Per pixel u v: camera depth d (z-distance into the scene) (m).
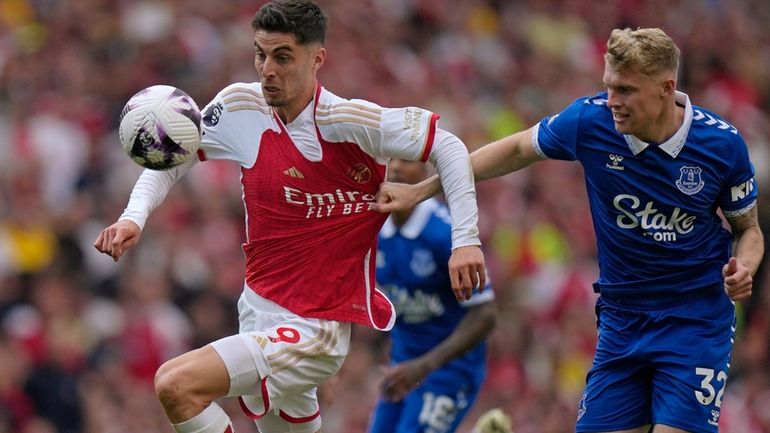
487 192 55.16
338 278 21.06
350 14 63.47
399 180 27.61
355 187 20.95
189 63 55.44
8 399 39.28
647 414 22.16
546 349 47.84
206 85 55.00
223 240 47.75
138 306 43.31
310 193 20.78
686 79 74.62
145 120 19.86
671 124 21.14
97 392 40.78
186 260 45.91
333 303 21.05
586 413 22.38
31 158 48.78
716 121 21.45
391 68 62.12
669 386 21.53
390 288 28.94
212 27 58.03
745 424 47.09
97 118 52.06
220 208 48.81
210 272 46.47
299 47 20.19
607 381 22.23
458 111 61.72
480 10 70.38
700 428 21.44
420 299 28.77
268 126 20.81
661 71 20.64
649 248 21.62
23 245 45.47
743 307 50.03
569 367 47.84
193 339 44.31
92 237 46.31
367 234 21.25
